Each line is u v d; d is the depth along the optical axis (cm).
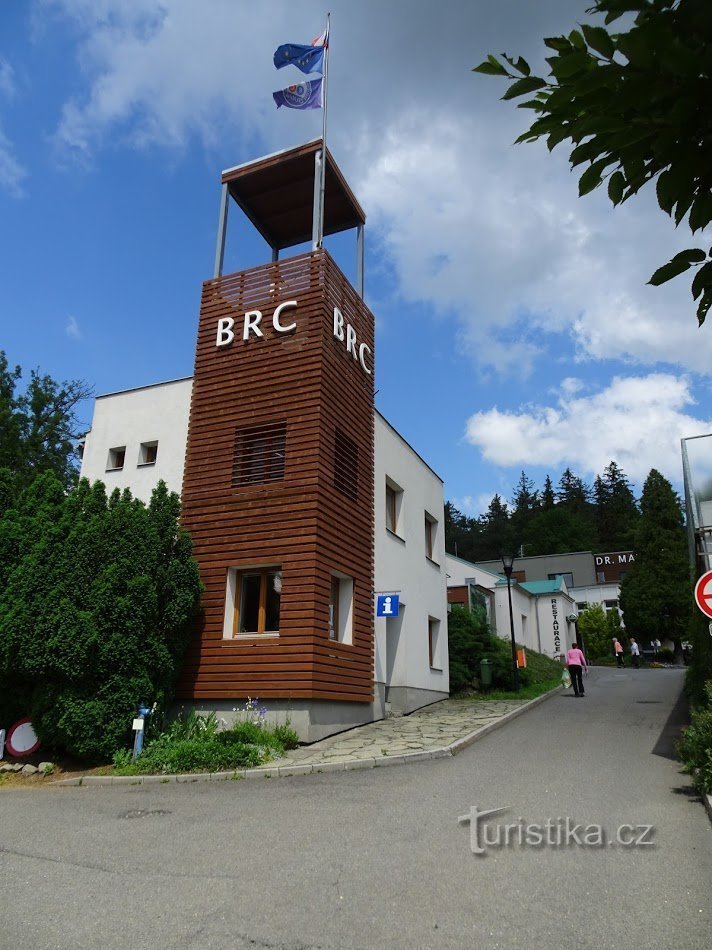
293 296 1622
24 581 1205
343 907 505
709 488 1496
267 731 1275
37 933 467
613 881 550
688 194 220
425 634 1995
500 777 966
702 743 880
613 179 235
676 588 4219
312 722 1317
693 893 522
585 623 4669
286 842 679
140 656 1216
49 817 830
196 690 1392
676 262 229
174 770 1098
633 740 1269
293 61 1823
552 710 1783
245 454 1559
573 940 444
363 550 1628
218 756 1117
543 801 816
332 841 677
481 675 2239
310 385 1526
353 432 1662
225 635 1420
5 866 622
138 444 1797
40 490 1393
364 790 924
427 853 629
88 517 1306
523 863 596
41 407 2872
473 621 2448
